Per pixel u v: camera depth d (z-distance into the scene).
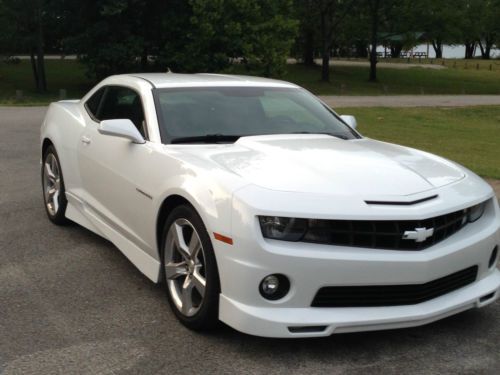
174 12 33.03
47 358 3.30
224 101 4.75
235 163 3.70
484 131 18.19
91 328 3.69
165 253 3.87
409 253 3.28
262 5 34.97
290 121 4.73
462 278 3.61
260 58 34.25
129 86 4.99
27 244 5.37
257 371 3.19
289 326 3.18
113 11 30.38
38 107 21.33
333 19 49.25
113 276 4.62
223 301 3.34
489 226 3.76
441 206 3.43
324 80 45.72
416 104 29.61
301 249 3.17
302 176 3.49
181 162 3.82
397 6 50.00
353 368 3.25
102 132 4.28
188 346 3.46
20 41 33.38
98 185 4.90
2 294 4.22
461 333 3.72
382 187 3.45
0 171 8.70
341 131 4.86
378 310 3.29
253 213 3.20
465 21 56.66
